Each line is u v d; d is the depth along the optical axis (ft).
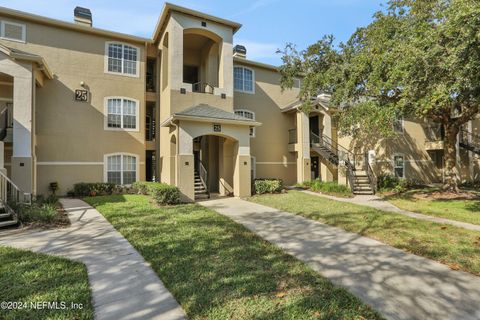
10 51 35.45
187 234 22.16
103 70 50.21
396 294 12.55
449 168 47.60
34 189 38.24
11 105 41.88
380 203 39.17
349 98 41.09
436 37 24.76
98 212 31.35
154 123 56.75
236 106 61.16
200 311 10.98
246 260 16.55
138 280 13.96
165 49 51.01
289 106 65.67
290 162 67.46
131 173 52.01
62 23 46.11
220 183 50.72
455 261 16.51
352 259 17.06
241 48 66.54
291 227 25.29
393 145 60.70
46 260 16.26
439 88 25.08
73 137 47.26
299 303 11.53
